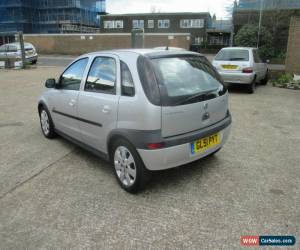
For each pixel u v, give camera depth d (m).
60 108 4.63
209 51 39.09
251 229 2.77
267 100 8.70
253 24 32.91
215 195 3.35
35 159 4.41
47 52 36.19
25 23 47.91
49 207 3.16
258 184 3.60
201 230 2.76
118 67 3.47
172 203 3.20
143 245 2.58
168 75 3.23
